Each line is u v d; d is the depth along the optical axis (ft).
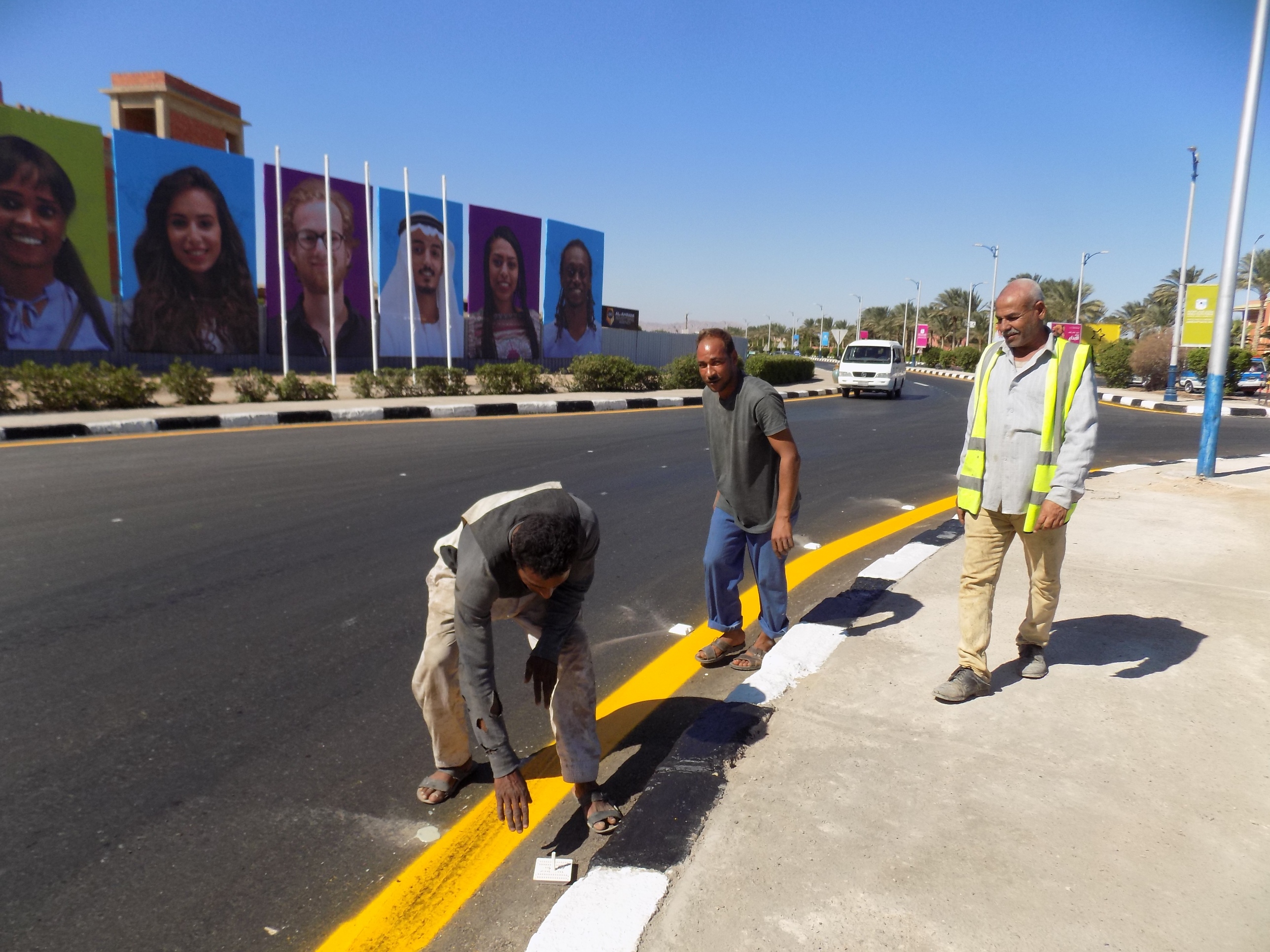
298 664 12.90
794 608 15.94
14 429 35.04
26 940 7.14
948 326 298.15
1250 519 21.21
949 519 23.18
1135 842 7.80
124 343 68.80
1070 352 10.39
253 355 76.43
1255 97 26.55
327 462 30.45
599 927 6.79
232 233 73.87
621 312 159.63
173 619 14.55
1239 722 10.11
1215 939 6.58
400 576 17.28
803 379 122.01
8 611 14.66
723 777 8.92
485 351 98.17
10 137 60.95
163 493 24.16
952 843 7.79
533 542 6.84
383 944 7.20
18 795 9.26
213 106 107.04
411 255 72.28
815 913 6.89
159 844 8.52
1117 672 11.57
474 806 9.41
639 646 14.12
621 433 43.21
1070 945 6.50
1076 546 18.37
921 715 10.33
